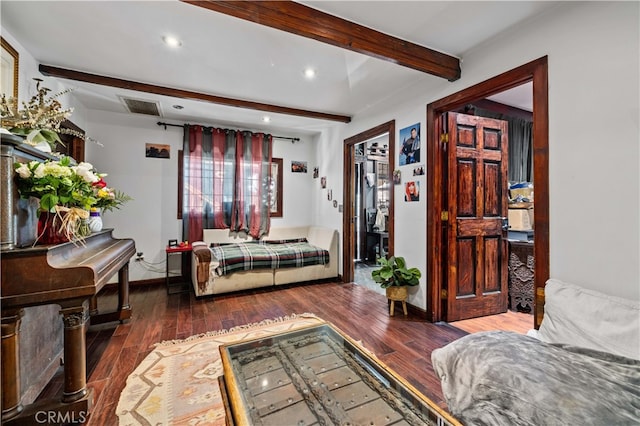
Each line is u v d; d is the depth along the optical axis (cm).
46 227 158
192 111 385
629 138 152
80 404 148
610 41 159
